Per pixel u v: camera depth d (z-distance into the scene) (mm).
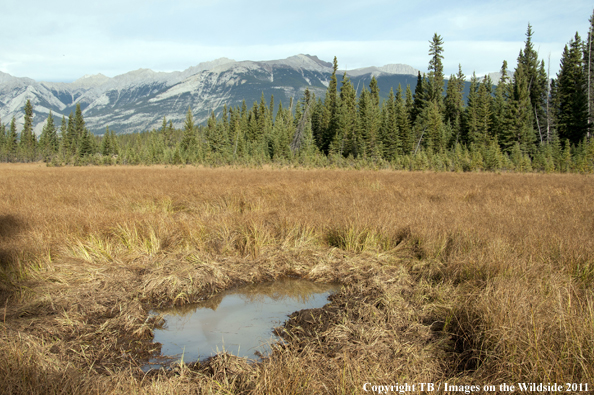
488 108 48219
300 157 44625
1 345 2924
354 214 7426
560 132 45688
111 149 81250
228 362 3039
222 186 13531
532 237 5652
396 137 48875
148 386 2646
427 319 3898
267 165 46094
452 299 4137
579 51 43938
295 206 9000
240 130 72750
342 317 3924
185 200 10164
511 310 3082
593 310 2930
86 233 6387
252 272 5496
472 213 7863
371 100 65875
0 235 6125
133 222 6668
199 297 4766
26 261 4992
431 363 2961
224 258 5883
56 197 10414
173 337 3736
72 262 5309
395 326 3691
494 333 2926
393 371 2787
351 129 53219
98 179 18328
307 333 3658
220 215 7680
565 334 2660
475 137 47062
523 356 2615
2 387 2387
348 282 5262
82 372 2906
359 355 3053
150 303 4520
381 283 4883
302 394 2502
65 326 3648
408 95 64375
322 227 7227
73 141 84688
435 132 48375
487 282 3969
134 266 5344
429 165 34688
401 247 6402
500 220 6965
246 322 4098
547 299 3426
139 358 3297
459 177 22000
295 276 5660
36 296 4223
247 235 6547
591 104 43188
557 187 14625
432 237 6234
